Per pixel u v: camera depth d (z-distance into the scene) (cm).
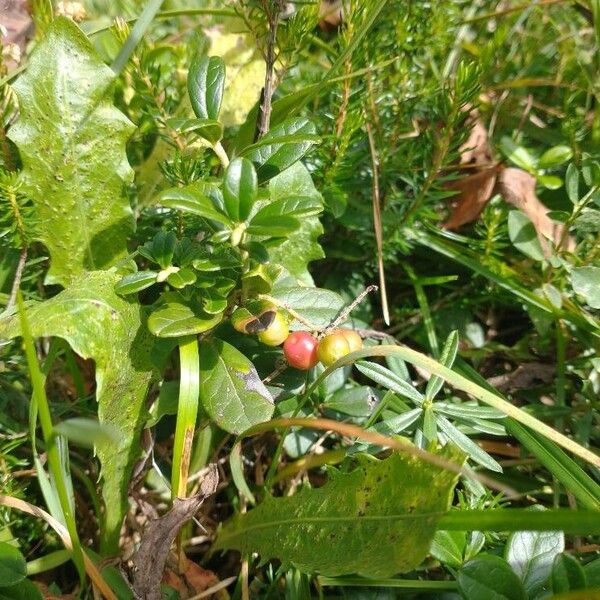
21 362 17
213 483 14
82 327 14
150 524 14
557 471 16
